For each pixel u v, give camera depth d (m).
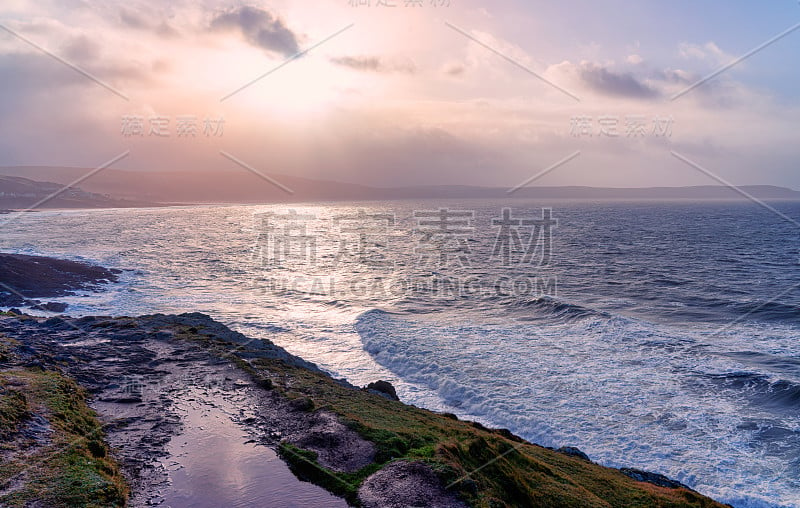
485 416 22.34
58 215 173.25
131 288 51.06
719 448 19.56
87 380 16.77
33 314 37.81
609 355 29.48
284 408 15.06
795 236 112.62
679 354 29.81
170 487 10.45
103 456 11.33
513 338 32.81
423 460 11.30
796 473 17.92
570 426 20.95
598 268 67.00
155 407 14.86
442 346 30.70
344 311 41.38
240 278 58.62
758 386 24.94
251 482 10.77
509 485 11.55
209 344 22.62
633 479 15.78
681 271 64.88
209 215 185.25
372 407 16.73
